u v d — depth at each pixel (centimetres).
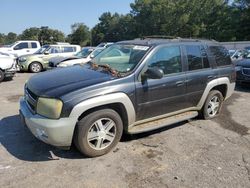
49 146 492
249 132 595
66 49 1733
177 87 548
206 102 637
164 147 507
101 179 399
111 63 534
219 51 667
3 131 557
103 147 462
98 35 11800
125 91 465
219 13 7231
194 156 477
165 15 8331
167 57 540
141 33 9069
